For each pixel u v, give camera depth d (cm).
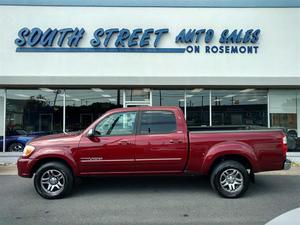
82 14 1373
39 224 588
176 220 607
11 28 1359
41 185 756
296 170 1132
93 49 1370
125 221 603
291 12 1388
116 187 866
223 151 754
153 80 1348
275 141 766
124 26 1379
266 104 1404
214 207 687
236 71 1381
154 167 765
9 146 1380
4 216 634
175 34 1383
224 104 1398
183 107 1397
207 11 1387
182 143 762
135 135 768
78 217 627
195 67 1378
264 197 767
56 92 1391
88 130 766
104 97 1397
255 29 1384
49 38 1360
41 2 1364
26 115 1385
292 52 1386
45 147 761
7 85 1345
